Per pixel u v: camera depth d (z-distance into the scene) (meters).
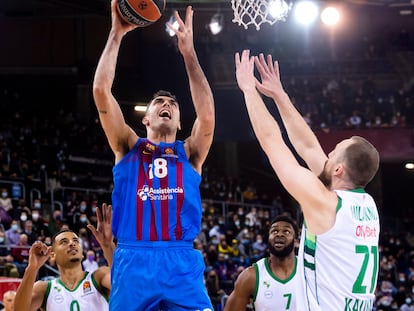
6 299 9.59
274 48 38.00
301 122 6.18
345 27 38.84
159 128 6.21
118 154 6.23
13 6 32.31
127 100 36.78
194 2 18.83
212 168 37.00
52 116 35.22
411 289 26.25
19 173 27.56
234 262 24.22
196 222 6.11
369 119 34.06
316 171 6.00
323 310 5.07
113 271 6.03
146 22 6.19
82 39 36.41
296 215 32.50
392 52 38.69
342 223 5.07
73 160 31.25
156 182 6.05
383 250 30.05
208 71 36.06
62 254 8.27
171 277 5.89
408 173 40.38
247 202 33.69
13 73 35.84
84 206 24.86
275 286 7.99
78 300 8.30
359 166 5.24
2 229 20.86
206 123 6.33
